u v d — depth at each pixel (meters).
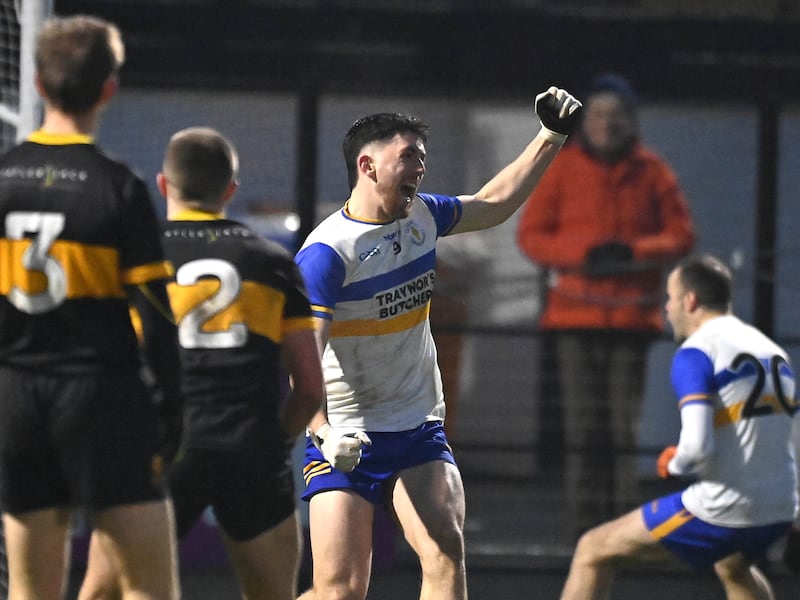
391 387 17.50
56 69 13.58
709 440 20.22
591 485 29.36
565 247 29.08
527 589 27.89
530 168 18.44
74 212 13.36
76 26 13.73
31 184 13.47
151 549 13.76
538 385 30.38
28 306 13.40
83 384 13.40
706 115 29.25
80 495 13.57
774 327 28.94
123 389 13.56
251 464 16.89
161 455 13.85
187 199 17.27
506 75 29.86
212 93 29.12
